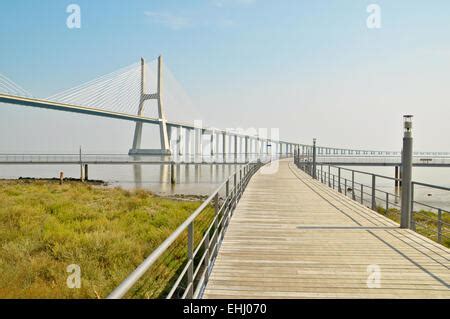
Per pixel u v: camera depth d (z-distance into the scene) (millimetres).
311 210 8906
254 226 7109
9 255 6738
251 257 5125
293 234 6445
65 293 5172
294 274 4465
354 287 4086
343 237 6227
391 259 5027
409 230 6727
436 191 34094
